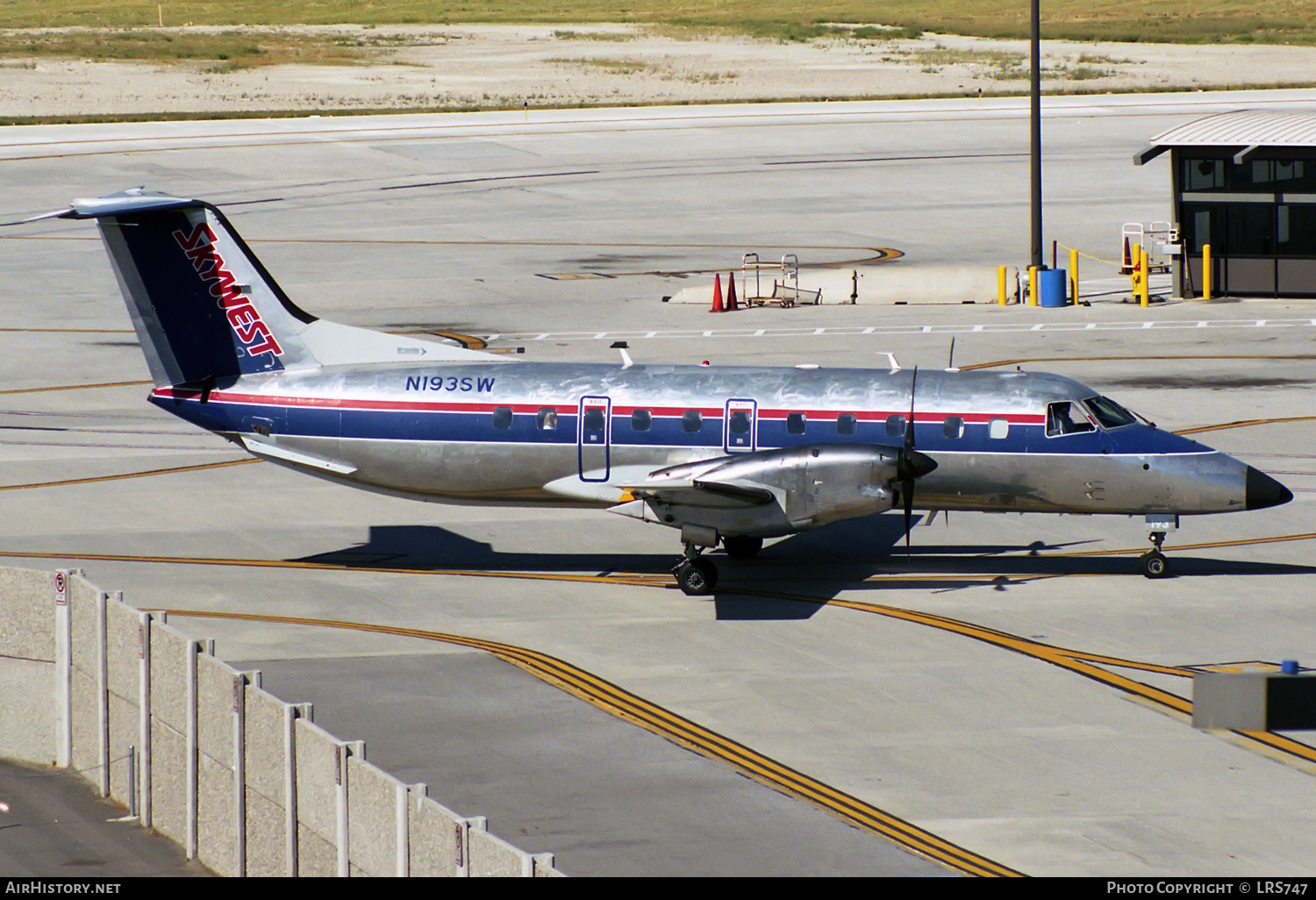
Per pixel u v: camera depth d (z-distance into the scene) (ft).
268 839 203.51
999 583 354.95
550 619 328.29
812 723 265.13
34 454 478.18
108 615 238.89
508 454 355.97
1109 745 254.68
